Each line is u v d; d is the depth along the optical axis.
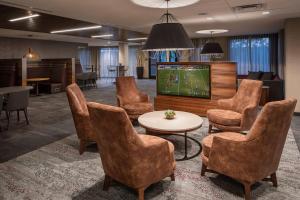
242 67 12.51
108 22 7.06
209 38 12.95
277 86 6.94
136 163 2.25
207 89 5.42
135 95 5.55
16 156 3.61
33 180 2.88
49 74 11.30
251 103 4.11
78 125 3.56
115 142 2.26
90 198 2.51
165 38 3.26
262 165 2.36
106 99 8.77
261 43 11.99
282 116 2.27
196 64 5.48
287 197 2.47
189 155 3.55
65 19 6.54
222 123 4.06
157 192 2.60
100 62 19.34
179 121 3.56
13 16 6.10
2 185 2.77
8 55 11.91
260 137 2.26
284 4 4.89
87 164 3.30
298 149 3.73
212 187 2.68
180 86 5.75
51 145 4.07
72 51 15.48
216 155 2.59
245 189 2.41
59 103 8.12
